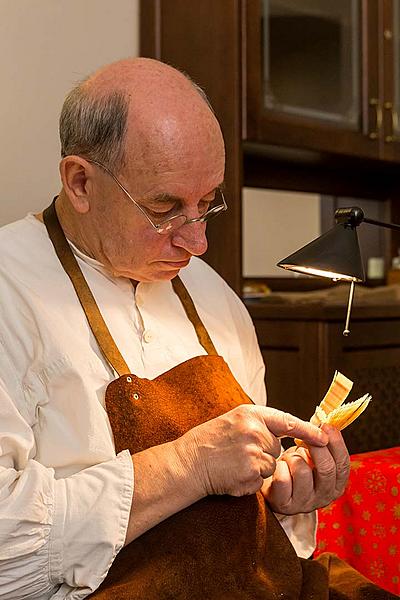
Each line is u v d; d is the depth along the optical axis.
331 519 1.81
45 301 1.56
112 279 1.65
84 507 1.37
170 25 2.70
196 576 1.44
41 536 1.35
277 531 1.56
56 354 1.51
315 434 1.52
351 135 2.92
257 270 3.19
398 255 3.69
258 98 2.65
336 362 2.58
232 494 1.44
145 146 1.48
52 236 1.64
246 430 1.44
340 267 1.40
